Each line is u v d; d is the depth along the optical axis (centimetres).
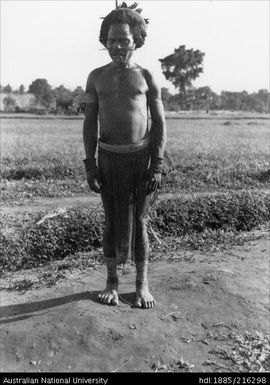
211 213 862
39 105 10900
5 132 3347
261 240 754
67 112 7188
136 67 416
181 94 9662
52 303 458
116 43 401
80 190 1218
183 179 1329
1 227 711
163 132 420
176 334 404
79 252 712
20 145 2292
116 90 407
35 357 368
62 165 1527
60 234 728
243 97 11381
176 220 833
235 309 452
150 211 817
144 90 412
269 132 3459
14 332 391
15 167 1532
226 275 527
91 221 753
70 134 3228
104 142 420
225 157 1830
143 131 418
